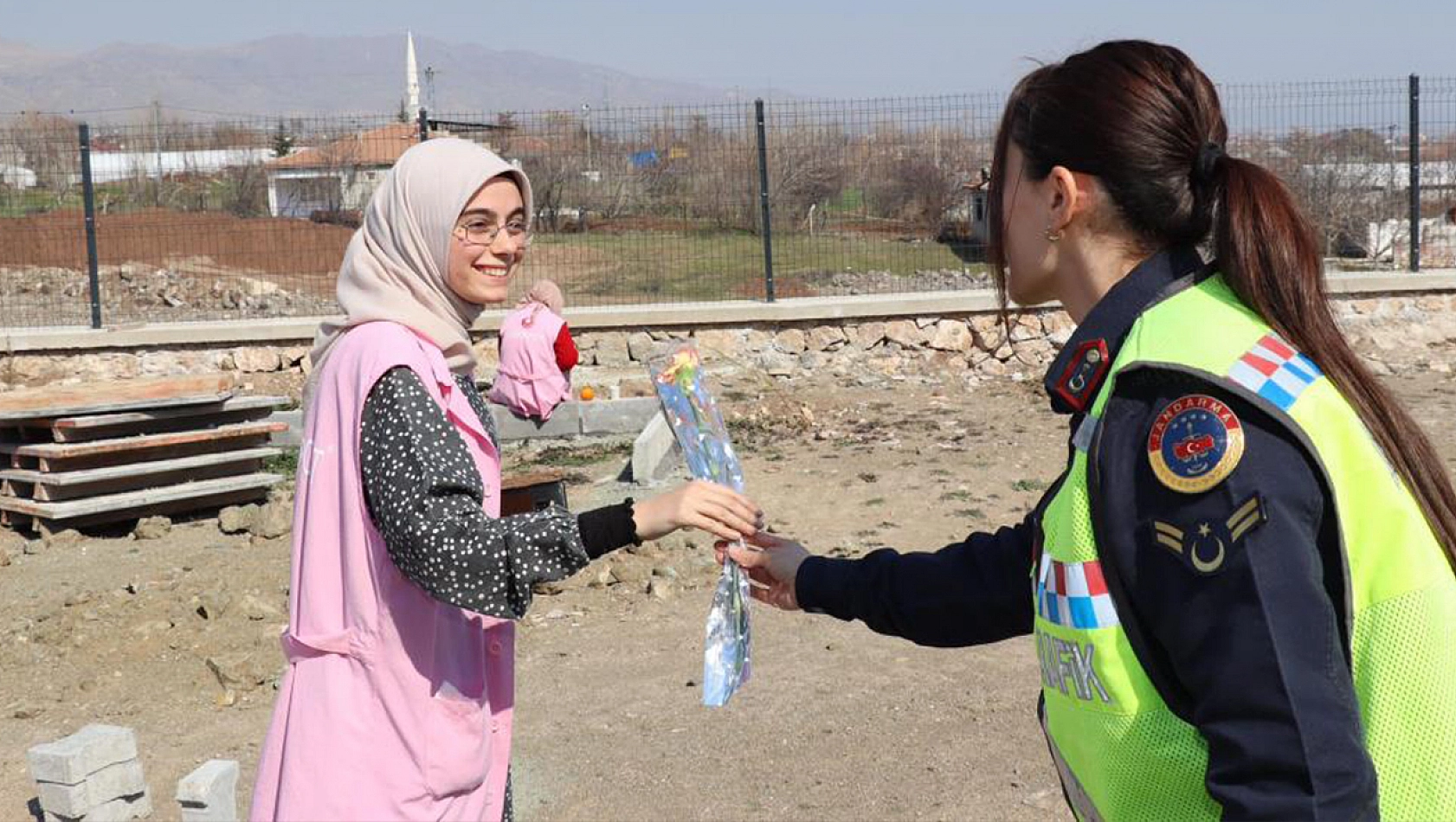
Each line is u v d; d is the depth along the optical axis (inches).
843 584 100.9
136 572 342.0
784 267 714.8
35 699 266.5
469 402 113.4
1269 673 63.0
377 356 106.3
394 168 112.7
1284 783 62.9
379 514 104.1
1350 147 651.5
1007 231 79.4
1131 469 68.0
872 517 372.8
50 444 378.6
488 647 115.0
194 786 180.9
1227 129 77.1
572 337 567.2
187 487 386.9
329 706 108.1
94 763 204.8
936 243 723.4
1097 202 74.7
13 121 680.4
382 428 105.0
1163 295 73.1
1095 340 74.0
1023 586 92.5
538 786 217.6
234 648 285.9
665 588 307.0
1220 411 66.1
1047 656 73.8
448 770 109.0
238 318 678.5
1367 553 66.7
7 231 864.3
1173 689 68.2
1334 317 72.0
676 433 111.2
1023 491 393.7
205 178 947.3
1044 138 75.7
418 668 107.9
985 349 577.0
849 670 261.1
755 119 590.2
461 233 111.1
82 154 567.8
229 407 400.2
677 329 568.7
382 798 107.3
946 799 207.0
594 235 770.2
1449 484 70.4
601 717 244.2
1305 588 63.6
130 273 791.1
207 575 333.7
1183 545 65.3
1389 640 66.4
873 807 205.3
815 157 711.1
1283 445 65.6
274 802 110.0
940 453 437.7
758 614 295.4
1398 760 66.6
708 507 105.4
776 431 480.4
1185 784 68.2
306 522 109.6
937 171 714.8
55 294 769.6
